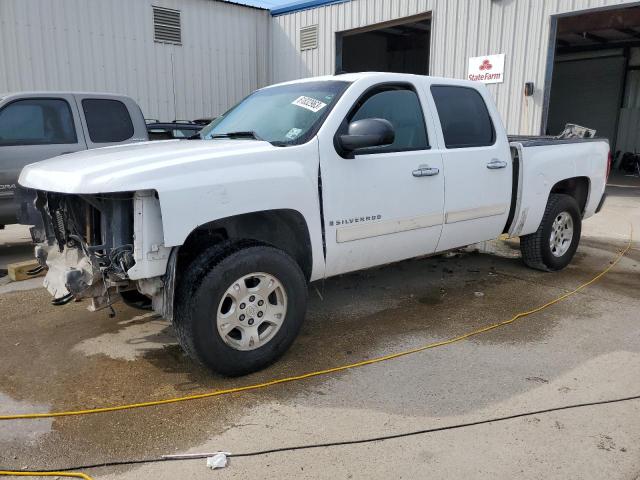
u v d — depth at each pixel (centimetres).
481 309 486
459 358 385
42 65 1311
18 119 666
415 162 437
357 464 267
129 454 275
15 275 571
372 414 312
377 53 2308
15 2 1253
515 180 538
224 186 328
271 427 299
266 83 1783
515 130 1245
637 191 1457
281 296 363
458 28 1304
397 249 445
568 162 587
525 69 1204
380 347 403
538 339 419
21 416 309
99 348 400
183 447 281
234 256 334
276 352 364
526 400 327
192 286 325
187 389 340
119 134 742
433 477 258
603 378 355
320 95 418
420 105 456
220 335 336
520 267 629
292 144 376
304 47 1667
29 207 403
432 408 318
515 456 273
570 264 652
